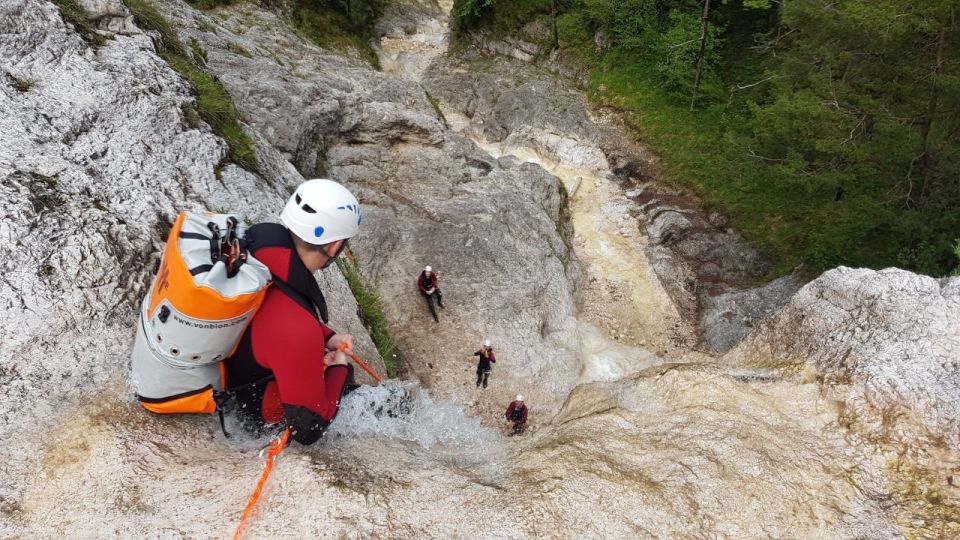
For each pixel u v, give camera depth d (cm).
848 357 484
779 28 2006
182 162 573
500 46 2541
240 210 583
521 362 1152
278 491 316
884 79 1224
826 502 359
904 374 436
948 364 436
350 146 1539
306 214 283
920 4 1058
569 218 1752
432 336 1149
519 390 1106
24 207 393
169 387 309
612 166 1981
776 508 351
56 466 311
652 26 2231
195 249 271
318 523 303
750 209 1697
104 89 550
